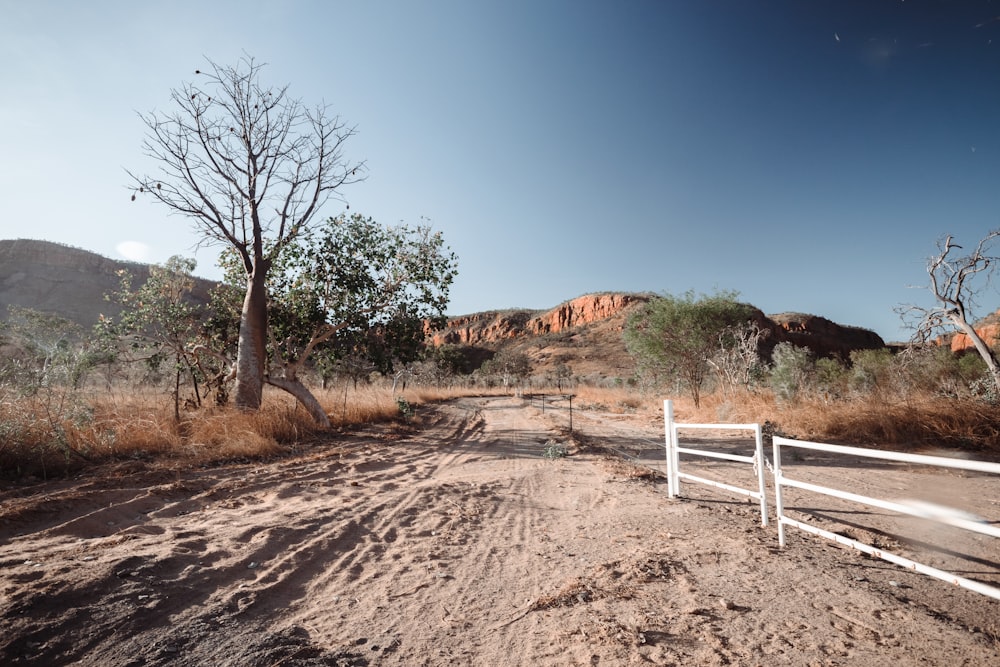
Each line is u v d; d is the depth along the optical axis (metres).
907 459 2.89
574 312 142.62
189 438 9.53
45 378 7.59
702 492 6.58
